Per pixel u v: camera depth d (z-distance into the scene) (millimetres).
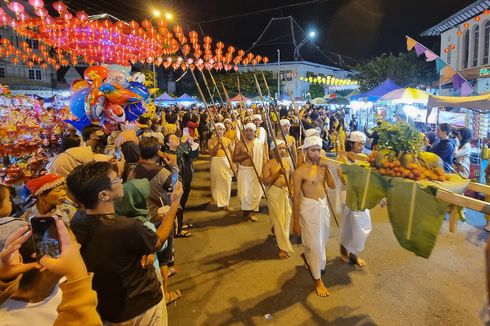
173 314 3748
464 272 4461
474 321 3502
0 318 1584
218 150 7062
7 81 36031
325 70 48625
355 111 23016
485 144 7801
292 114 16500
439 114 11844
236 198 8211
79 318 1586
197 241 5668
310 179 3996
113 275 2121
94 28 9977
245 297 4043
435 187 2623
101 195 2107
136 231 2145
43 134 8453
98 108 5891
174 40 11539
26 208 2756
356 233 4465
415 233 2695
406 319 3568
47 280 1683
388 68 25562
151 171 3627
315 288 4145
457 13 17766
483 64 16406
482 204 2268
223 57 13078
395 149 3035
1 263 1505
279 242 4973
